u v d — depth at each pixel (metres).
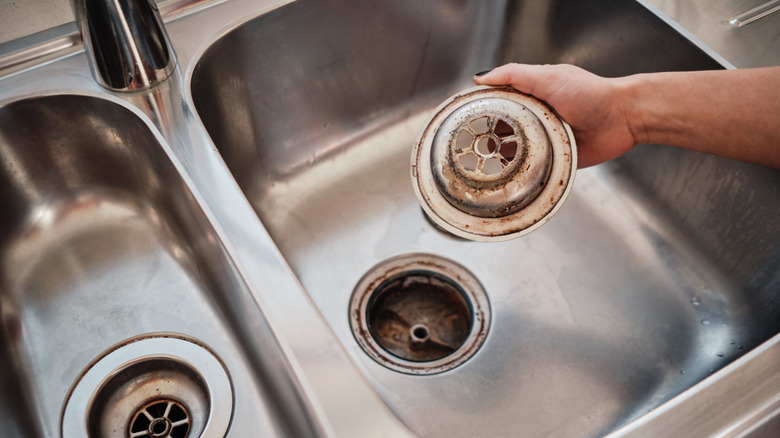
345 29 0.70
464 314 0.68
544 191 0.46
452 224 0.46
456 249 0.71
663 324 0.65
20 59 0.60
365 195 0.75
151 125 0.55
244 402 0.52
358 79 0.75
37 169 0.60
